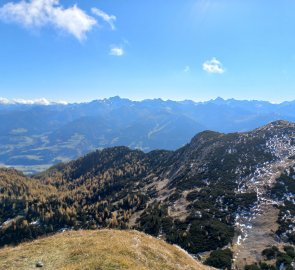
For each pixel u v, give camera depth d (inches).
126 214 6363.2
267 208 4471.0
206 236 3937.0
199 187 6215.6
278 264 3051.2
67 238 1610.5
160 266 1349.7
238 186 5610.2
